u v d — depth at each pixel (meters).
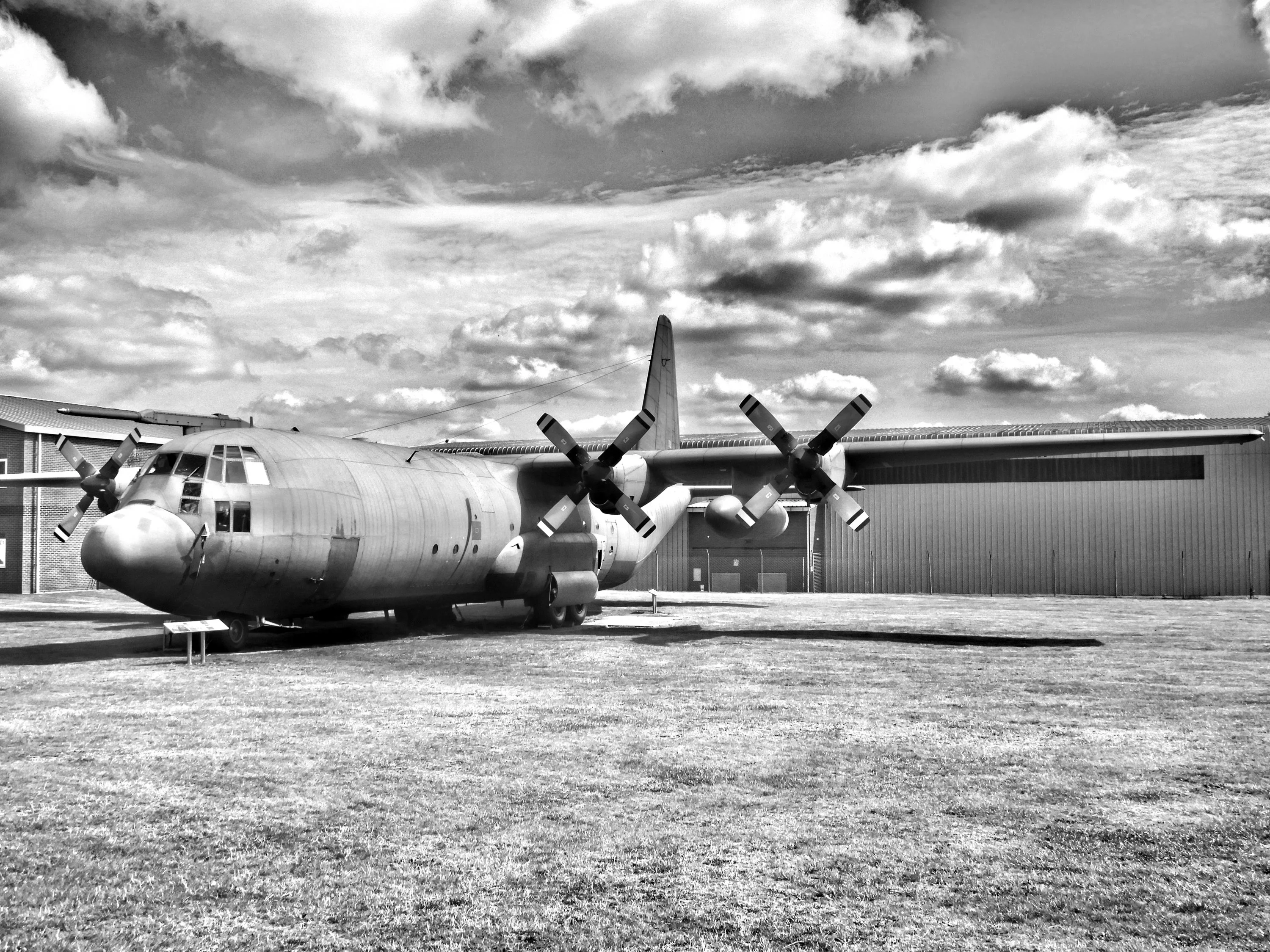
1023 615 26.25
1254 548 38.44
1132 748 8.88
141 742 9.09
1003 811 6.92
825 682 12.88
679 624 22.61
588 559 23.05
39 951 4.72
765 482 22.45
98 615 25.22
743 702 11.28
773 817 6.77
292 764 8.23
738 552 45.28
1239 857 5.98
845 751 8.73
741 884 5.55
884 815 6.82
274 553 15.77
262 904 5.28
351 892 5.44
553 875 5.68
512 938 4.87
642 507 25.20
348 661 15.12
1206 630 21.14
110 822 6.65
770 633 20.05
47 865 5.86
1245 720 10.25
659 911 5.18
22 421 37.16
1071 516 40.59
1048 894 5.41
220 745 8.96
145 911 5.20
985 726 9.91
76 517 20.31
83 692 11.99
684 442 49.75
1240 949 4.73
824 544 44.03
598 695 11.77
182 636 19.17
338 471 17.34
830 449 18.66
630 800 7.18
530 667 14.38
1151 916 5.11
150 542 14.37
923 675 13.57
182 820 6.71
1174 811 6.92
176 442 16.06
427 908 5.23
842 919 5.08
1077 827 6.55
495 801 7.14
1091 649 16.95
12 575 36.94
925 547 42.56
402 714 10.53
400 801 7.13
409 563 18.36
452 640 18.42
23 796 7.29
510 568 20.70
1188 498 39.22
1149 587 39.41
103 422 41.28
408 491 18.48
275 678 13.22
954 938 4.86
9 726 9.86
